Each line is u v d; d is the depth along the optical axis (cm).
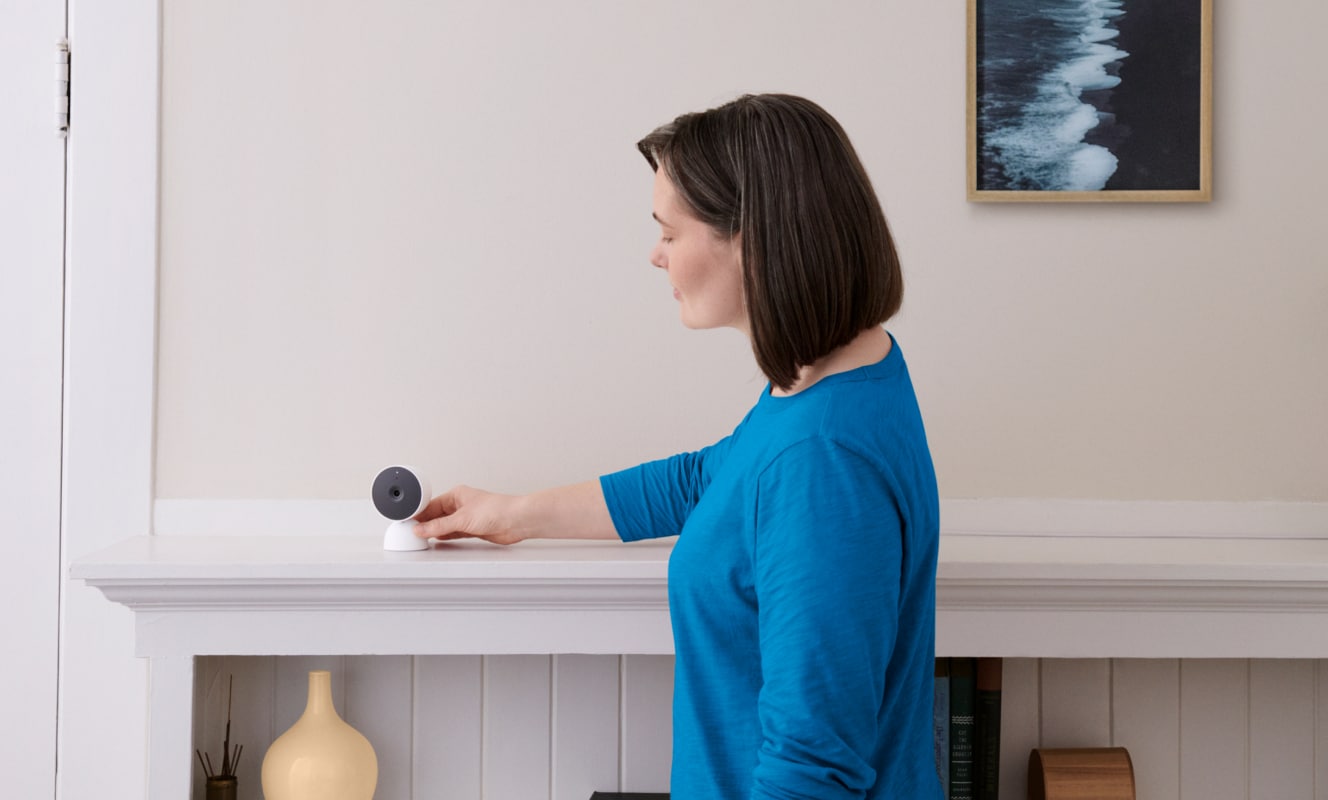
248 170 141
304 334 141
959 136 144
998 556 124
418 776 139
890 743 85
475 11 143
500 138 143
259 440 141
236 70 141
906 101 144
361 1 142
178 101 141
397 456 142
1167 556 124
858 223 84
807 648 76
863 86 144
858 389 84
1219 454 144
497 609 116
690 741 86
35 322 140
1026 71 143
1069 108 143
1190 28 144
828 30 144
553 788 140
